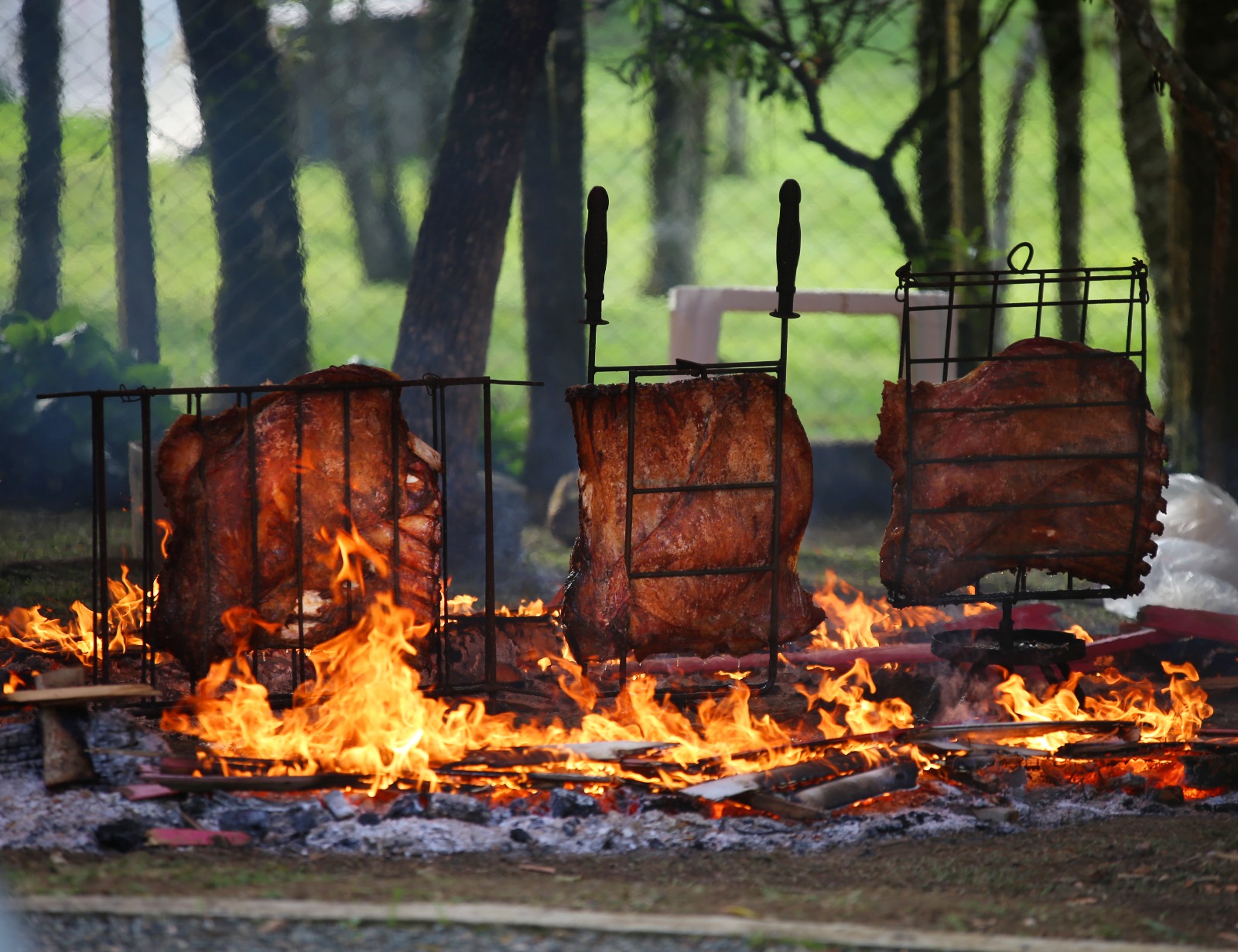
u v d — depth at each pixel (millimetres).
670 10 25406
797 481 11102
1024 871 8375
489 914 7184
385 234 43594
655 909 7414
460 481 18594
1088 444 11227
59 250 25297
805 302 21188
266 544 10727
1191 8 19047
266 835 8875
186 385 27703
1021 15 29594
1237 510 16438
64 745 9609
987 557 11359
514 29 18469
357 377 10977
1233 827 9469
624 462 10836
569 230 22453
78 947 6754
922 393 11203
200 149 23953
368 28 35938
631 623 10891
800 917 7281
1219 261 17516
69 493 21531
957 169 24578
